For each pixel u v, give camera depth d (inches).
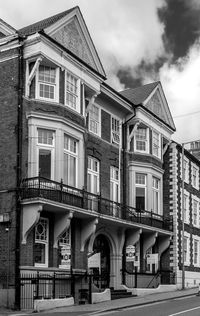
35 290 903.7
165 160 1498.5
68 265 987.9
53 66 1013.8
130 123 1332.4
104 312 836.6
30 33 983.0
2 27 1007.6
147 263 1331.2
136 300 1036.5
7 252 912.3
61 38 1040.2
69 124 1024.2
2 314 793.6
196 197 1674.5
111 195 1236.5
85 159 1125.7
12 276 896.3
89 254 1083.3
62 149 997.8
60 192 956.6
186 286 1482.5
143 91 1425.9
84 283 1040.8
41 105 983.0
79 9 1078.4
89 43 1125.1
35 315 779.4
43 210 959.0
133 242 1256.8
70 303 935.0
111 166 1249.4
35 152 964.6
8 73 981.8
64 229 974.4
